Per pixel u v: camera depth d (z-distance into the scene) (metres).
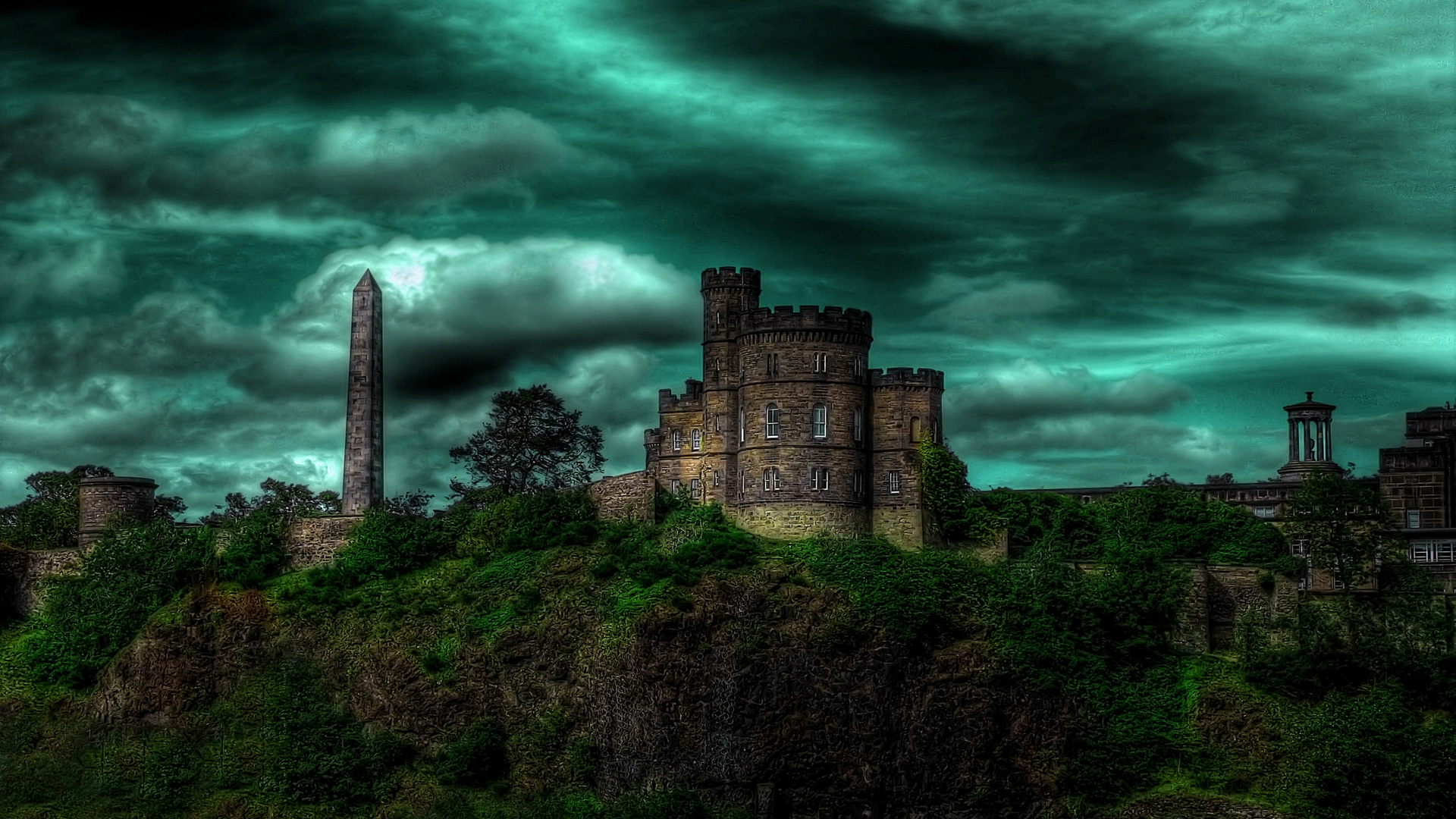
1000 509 139.62
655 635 118.88
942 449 137.75
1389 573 132.88
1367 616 126.31
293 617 131.25
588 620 123.06
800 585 123.31
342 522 139.62
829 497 134.38
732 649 118.69
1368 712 117.94
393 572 135.25
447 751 120.81
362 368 144.12
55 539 160.12
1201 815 115.69
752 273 144.00
